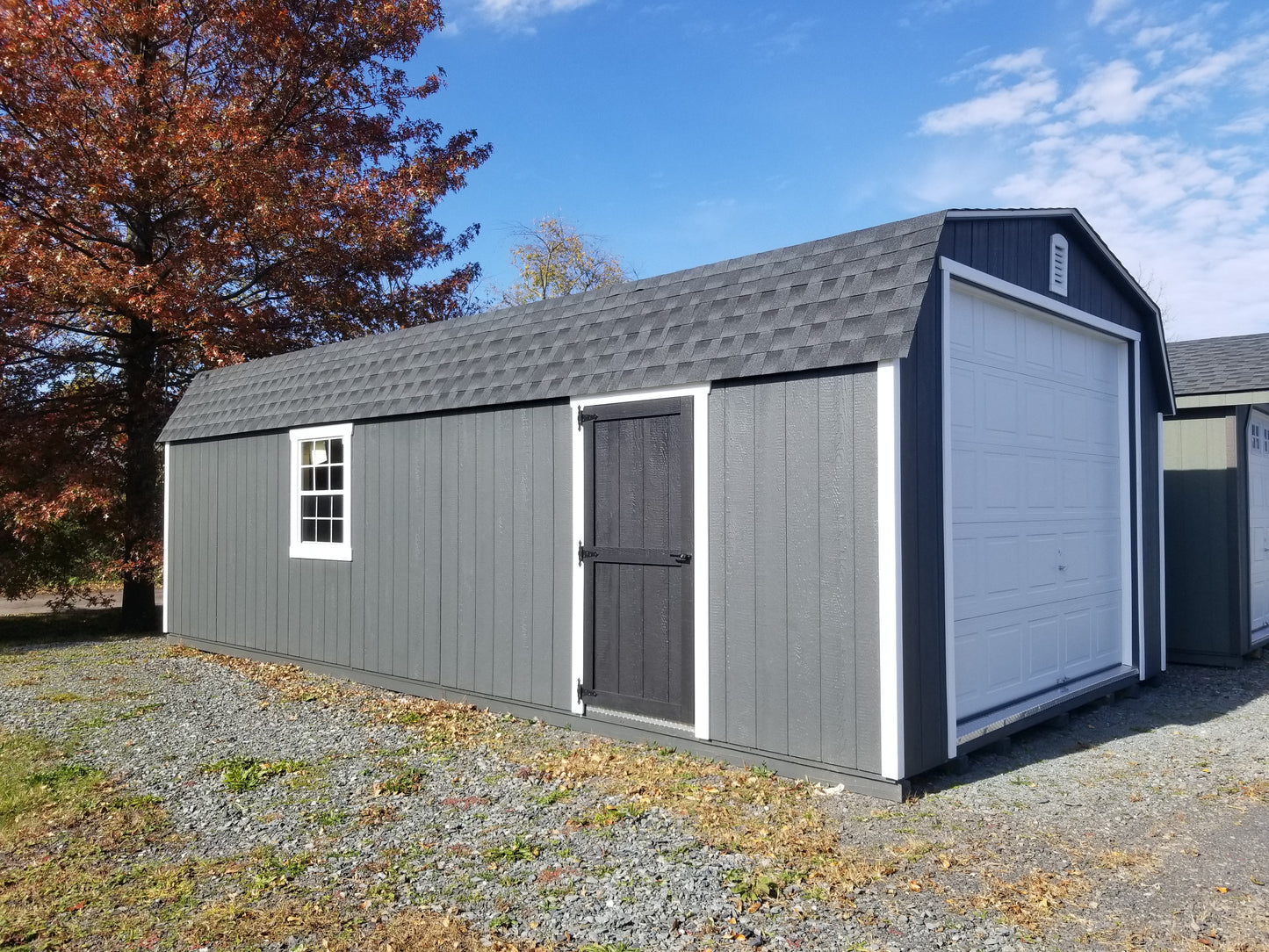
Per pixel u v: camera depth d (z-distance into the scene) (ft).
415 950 10.08
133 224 47.21
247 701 24.98
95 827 14.55
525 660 22.31
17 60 42.11
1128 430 25.86
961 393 18.51
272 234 47.78
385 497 26.68
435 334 27.40
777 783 16.33
